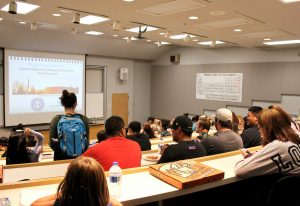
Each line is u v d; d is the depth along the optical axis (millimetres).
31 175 1739
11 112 7410
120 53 9195
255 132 3154
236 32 5355
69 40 7699
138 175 1573
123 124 1963
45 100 7996
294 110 7020
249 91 7867
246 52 7914
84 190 944
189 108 9398
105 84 9414
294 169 1622
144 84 10648
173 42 7488
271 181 1617
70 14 4477
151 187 1394
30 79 7660
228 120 2613
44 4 3854
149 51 9625
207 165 1733
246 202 1863
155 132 6156
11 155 2367
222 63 8453
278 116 1729
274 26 4711
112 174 1390
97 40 8047
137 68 10422
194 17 4270
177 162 1687
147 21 4676
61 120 2439
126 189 1359
